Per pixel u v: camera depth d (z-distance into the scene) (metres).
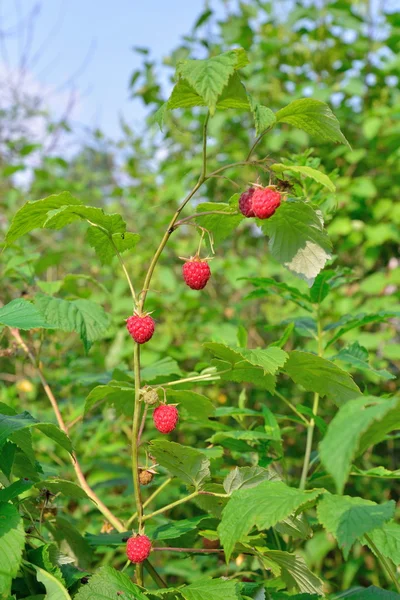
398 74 1.59
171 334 1.53
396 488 1.36
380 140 1.60
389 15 1.62
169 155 1.93
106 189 2.24
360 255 1.62
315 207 0.69
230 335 1.34
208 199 1.72
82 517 1.09
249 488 0.63
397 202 1.60
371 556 1.22
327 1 1.71
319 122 0.66
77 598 0.60
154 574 0.70
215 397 1.40
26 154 1.91
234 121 1.73
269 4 1.83
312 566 1.11
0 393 1.30
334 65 1.74
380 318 0.85
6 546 0.60
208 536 0.69
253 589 0.69
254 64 1.67
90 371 1.52
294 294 0.89
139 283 1.70
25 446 0.66
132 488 1.07
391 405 0.51
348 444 0.50
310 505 0.61
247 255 1.80
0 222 1.88
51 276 1.64
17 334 0.90
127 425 1.27
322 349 0.88
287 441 1.37
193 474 0.67
